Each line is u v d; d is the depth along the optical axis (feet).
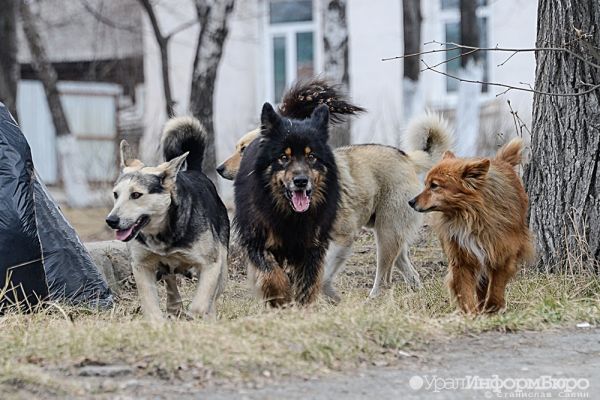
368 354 30.17
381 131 100.22
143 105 121.19
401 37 104.99
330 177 39.04
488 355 30.68
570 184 42.96
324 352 29.32
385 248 46.06
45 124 127.24
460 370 28.96
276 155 37.93
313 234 38.88
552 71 43.62
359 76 107.14
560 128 43.34
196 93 78.64
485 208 35.99
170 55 115.34
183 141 41.06
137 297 46.29
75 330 31.04
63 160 104.47
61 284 40.37
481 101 100.99
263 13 111.24
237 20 110.93
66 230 41.52
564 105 43.24
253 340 29.81
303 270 39.52
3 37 88.02
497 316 34.65
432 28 107.04
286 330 30.73
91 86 126.31
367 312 32.94
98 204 95.14
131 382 27.14
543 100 44.24
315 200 38.37
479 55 86.79
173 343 29.32
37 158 126.93
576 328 34.35
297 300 39.32
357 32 107.14
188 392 26.43
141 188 35.63
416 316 34.22
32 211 38.88
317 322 31.32
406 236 46.42
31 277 38.45
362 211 44.83
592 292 40.16
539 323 34.40
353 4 107.14
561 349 31.37
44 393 26.09
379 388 27.04
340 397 26.13
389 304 35.53
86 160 108.27
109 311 38.93
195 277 50.60
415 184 46.73
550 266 43.34
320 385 27.22
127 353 29.17
